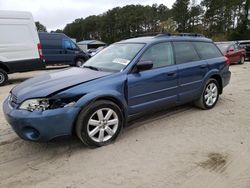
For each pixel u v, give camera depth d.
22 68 10.33
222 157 3.62
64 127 3.56
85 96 3.67
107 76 4.02
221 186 2.99
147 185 3.01
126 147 3.94
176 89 4.91
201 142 4.10
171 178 3.14
